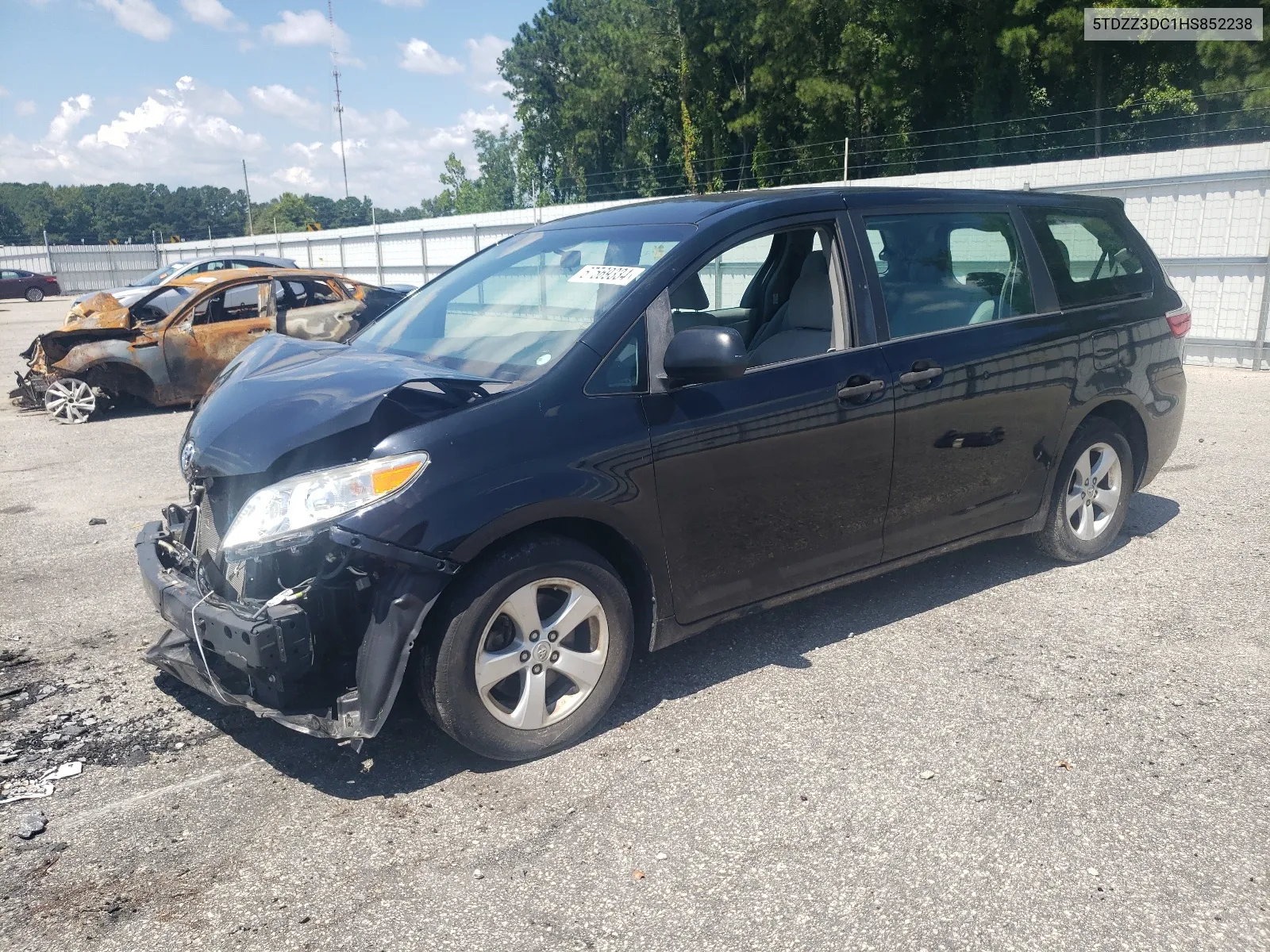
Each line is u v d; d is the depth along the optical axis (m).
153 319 11.45
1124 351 4.86
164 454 8.84
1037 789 3.06
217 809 3.06
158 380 10.88
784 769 3.21
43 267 50.00
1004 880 2.63
